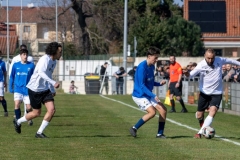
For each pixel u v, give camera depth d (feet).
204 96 91.09
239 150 76.95
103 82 260.21
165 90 211.61
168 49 389.39
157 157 70.18
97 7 405.80
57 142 83.82
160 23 395.55
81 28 386.52
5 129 103.14
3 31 526.16
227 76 155.53
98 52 402.11
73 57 335.88
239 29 453.99
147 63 86.33
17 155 71.31
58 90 278.26
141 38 378.94
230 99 152.56
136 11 451.94
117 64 321.73
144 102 87.25
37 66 85.66
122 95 238.68
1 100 133.08
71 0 377.50
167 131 100.68
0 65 132.26
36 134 89.66
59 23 437.58
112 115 136.26
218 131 103.65
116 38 429.38
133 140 86.63
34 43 531.50
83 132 98.32
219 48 451.12
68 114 139.54
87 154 72.28
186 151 75.41
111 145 80.74
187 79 194.29
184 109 152.46
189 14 458.09
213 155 72.13
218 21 456.04
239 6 461.78
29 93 88.22
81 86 276.41
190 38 396.57
